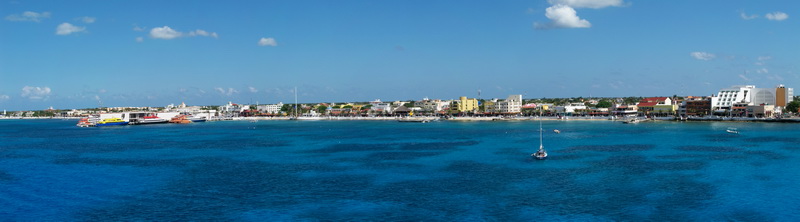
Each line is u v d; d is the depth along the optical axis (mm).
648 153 137500
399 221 74562
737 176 101750
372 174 110438
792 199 83250
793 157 125250
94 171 120062
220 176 110875
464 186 95875
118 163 133625
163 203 86625
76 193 95125
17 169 125000
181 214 79750
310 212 79812
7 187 101438
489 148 155625
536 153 130625
